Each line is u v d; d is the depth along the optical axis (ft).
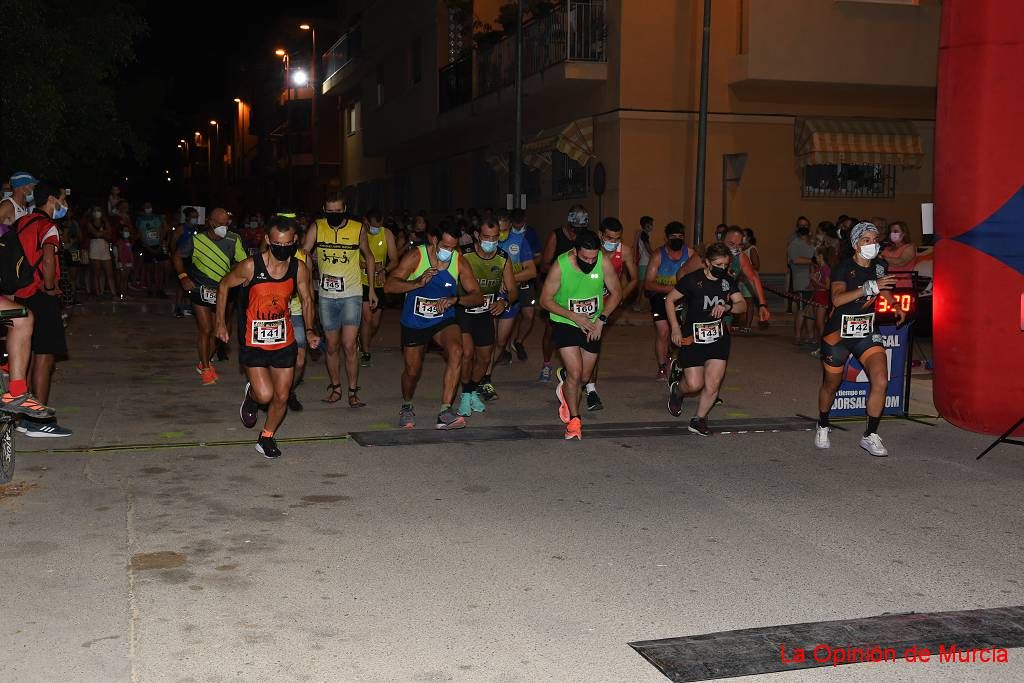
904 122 77.77
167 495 23.58
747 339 57.47
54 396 36.09
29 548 19.71
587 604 17.39
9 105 62.39
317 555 19.63
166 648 15.31
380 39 123.85
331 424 31.96
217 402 35.47
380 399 36.50
